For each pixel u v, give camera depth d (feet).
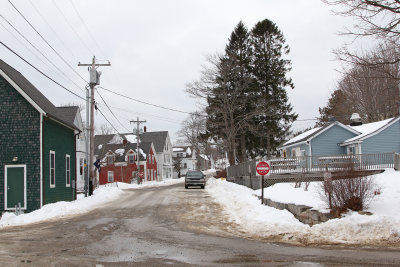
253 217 51.31
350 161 67.05
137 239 38.58
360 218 37.52
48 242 36.96
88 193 100.22
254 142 180.75
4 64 78.89
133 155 227.61
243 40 176.65
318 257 29.25
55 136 81.82
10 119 73.82
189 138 295.07
